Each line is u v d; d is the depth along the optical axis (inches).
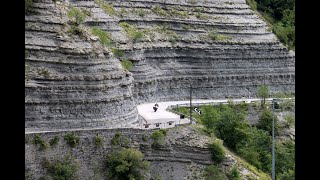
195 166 3157.0
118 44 3909.9
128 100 3351.4
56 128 2987.2
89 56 3166.8
